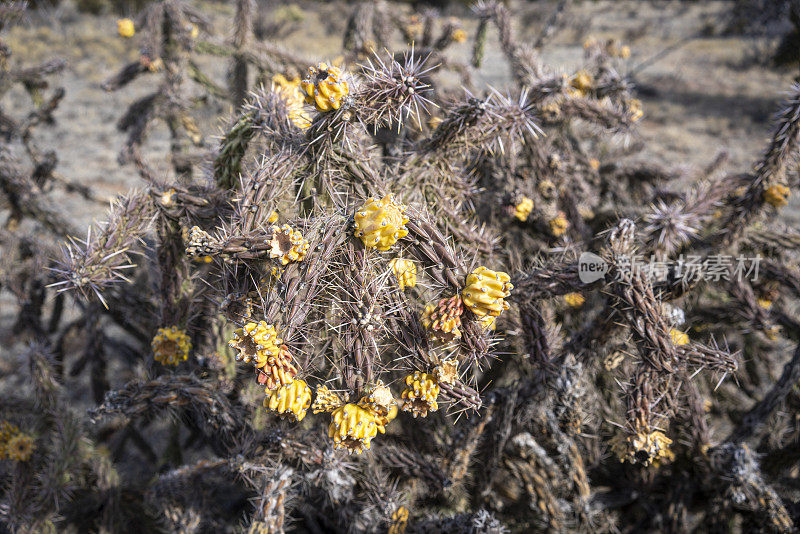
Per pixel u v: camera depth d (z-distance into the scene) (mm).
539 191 2164
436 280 1172
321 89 1178
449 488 1822
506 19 3033
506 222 2139
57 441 2342
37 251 3109
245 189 1300
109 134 9695
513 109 1524
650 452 1407
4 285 3137
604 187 3332
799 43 5488
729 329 3018
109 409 1646
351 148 1296
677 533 2262
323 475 1683
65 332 3654
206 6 8578
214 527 2330
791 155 2021
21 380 4023
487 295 1078
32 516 2182
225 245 1152
